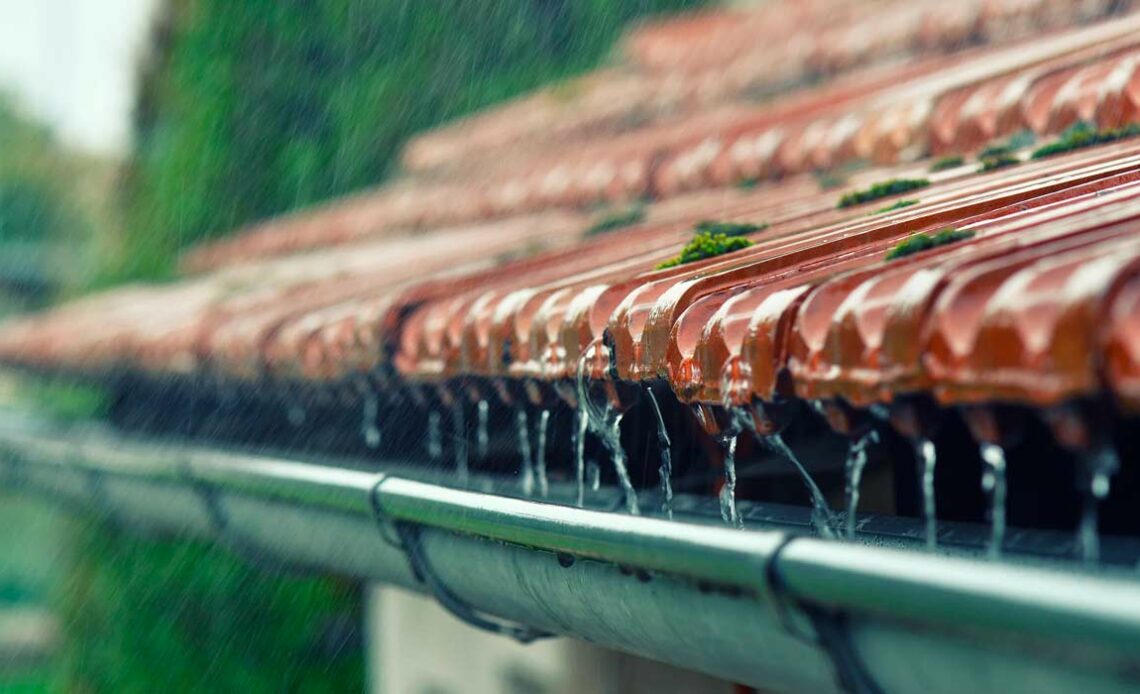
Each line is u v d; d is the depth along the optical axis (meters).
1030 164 3.84
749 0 13.08
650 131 8.11
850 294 2.32
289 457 5.25
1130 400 1.72
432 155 10.89
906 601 1.89
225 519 5.72
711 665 2.65
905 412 2.15
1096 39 4.80
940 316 2.02
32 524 21.38
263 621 10.18
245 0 13.82
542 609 3.20
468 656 5.52
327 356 4.60
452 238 7.47
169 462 5.98
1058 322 1.80
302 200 13.80
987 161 4.05
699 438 3.68
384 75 14.09
